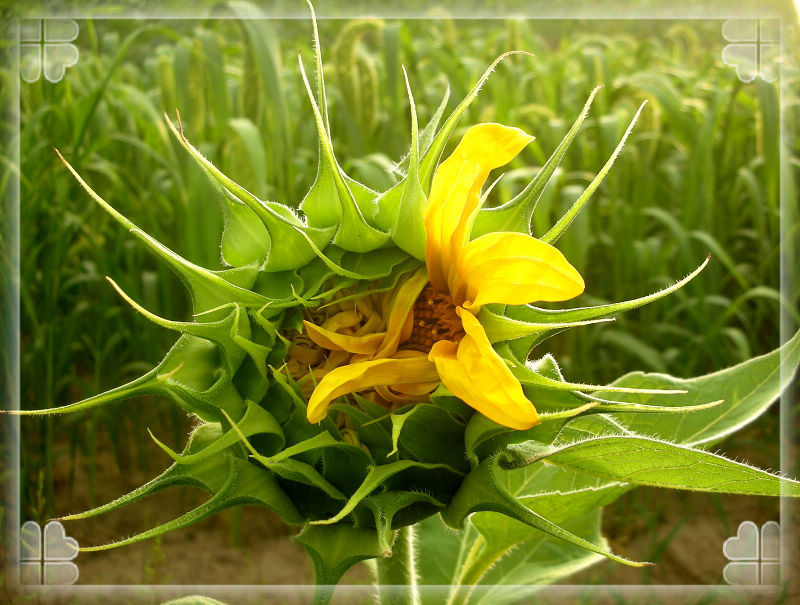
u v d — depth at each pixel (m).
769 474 0.18
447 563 0.35
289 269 0.20
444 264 0.20
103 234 0.73
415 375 0.19
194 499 0.67
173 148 0.66
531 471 0.31
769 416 0.68
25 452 0.63
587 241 0.66
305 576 0.59
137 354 0.68
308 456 0.20
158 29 0.65
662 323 0.75
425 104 0.77
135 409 0.69
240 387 0.20
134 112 0.73
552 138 0.73
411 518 0.19
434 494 0.19
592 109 0.74
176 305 0.70
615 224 0.74
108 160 0.76
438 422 0.19
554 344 0.77
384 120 0.71
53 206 0.67
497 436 0.19
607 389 0.17
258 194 0.57
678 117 0.71
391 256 0.20
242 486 0.19
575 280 0.18
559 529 0.17
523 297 0.18
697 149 0.71
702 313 0.69
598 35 0.95
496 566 0.35
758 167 0.83
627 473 0.19
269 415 0.19
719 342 0.74
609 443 0.18
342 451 0.19
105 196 0.72
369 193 0.20
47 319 0.65
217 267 0.59
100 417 0.68
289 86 0.78
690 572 0.59
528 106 0.74
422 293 0.20
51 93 0.66
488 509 0.18
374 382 0.19
